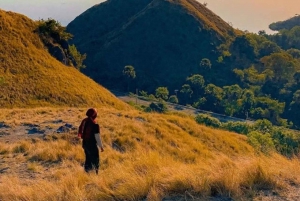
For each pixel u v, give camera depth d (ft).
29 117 76.13
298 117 470.39
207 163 26.03
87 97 159.53
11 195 21.36
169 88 549.54
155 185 19.26
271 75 568.41
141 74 564.71
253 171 20.16
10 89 143.64
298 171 21.50
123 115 78.59
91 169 28.91
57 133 58.49
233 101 477.36
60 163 40.06
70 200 19.26
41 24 210.38
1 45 171.94
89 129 29.32
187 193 18.22
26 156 43.21
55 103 145.89
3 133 59.67
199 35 628.28
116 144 55.36
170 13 650.02
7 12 203.92
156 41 616.39
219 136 78.18
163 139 63.26
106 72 582.76
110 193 19.24
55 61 189.37
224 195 18.08
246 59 618.85
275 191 18.43
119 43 620.08
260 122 220.43
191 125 79.82
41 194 20.58
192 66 585.63
